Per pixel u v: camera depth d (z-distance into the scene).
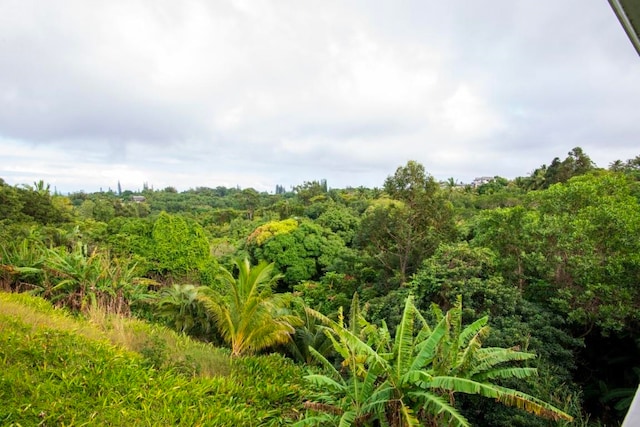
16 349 4.92
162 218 15.88
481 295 7.74
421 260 12.48
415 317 7.62
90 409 4.20
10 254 9.54
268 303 9.52
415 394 4.13
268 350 10.03
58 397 4.20
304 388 6.66
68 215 31.27
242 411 5.12
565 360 7.08
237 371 6.91
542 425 5.25
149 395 4.80
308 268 20.66
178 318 9.73
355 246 16.47
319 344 9.97
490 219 10.30
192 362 6.56
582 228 7.90
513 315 7.32
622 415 7.36
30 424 3.68
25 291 8.88
